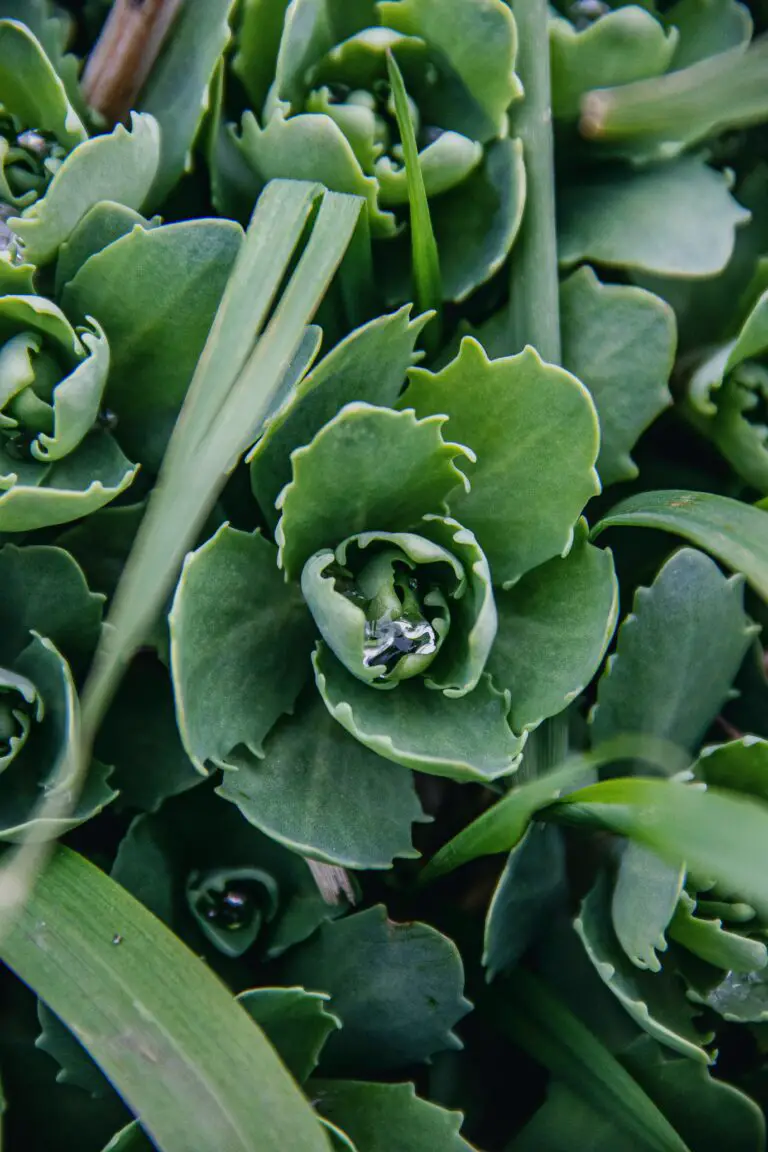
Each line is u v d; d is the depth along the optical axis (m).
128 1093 0.38
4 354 0.40
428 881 0.42
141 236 0.40
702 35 0.45
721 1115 0.42
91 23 0.45
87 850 0.43
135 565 0.39
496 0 0.41
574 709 0.43
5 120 0.42
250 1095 0.39
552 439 0.40
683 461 0.45
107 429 0.42
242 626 0.40
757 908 0.41
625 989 0.41
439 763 0.39
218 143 0.43
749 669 0.44
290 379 0.41
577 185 0.44
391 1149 0.41
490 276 0.43
